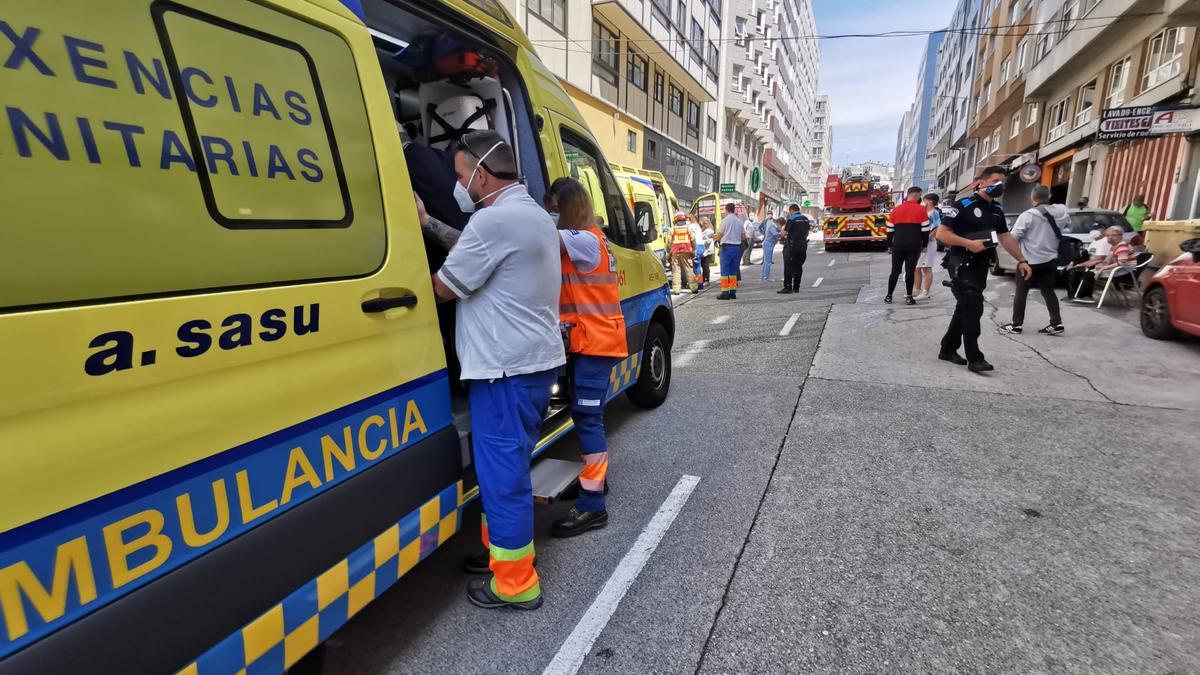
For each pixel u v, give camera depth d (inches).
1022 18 997.2
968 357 225.9
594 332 114.7
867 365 239.3
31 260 44.4
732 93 1478.8
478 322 89.8
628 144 868.6
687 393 211.6
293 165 66.0
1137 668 83.5
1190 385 204.8
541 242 92.0
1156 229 425.4
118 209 49.7
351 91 75.2
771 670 84.7
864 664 85.3
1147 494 131.8
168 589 52.9
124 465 49.9
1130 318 313.7
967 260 221.3
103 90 49.2
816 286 487.2
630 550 115.0
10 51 43.8
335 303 70.0
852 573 106.1
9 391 43.0
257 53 63.1
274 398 62.7
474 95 128.5
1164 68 569.9
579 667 86.0
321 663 82.6
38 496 44.5
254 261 60.9
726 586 103.4
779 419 183.2
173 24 55.1
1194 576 103.2
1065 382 211.2
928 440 163.9
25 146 44.3
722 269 431.5
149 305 51.5
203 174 56.5
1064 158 838.5
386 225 79.0
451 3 102.8
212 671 56.6
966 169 1686.8
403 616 97.7
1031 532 117.8
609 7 724.7
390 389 78.7
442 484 88.2
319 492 68.2
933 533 118.3
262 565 61.1
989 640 89.4
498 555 95.8
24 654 43.7
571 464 124.3
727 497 135.0
